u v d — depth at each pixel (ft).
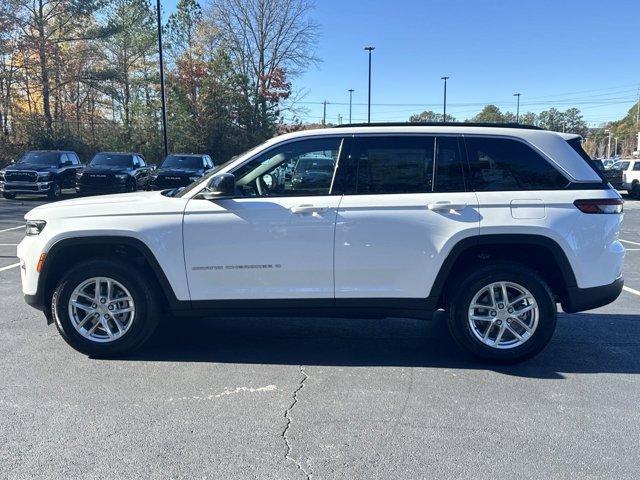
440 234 14.46
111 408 12.33
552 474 9.84
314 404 12.62
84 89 126.41
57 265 15.66
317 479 9.63
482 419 11.92
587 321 19.44
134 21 127.75
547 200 14.39
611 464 10.17
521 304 14.84
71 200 16.14
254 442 10.89
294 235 14.57
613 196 14.71
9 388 13.34
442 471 9.90
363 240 14.53
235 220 14.61
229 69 125.90
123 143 117.50
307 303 14.94
